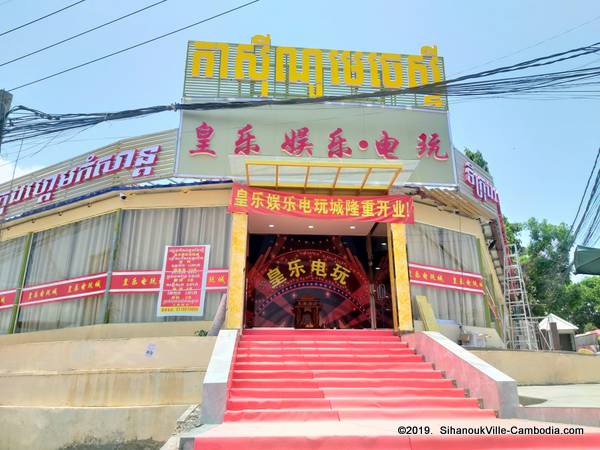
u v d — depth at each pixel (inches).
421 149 530.3
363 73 550.0
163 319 466.6
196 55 534.6
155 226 501.7
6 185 594.6
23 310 530.3
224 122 514.6
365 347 392.8
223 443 205.9
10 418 365.7
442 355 340.8
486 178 615.2
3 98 353.7
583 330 1457.9
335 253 610.5
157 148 512.4
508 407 265.0
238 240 437.1
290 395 294.0
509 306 629.6
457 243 563.2
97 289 486.9
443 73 561.9
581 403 267.7
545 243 996.6
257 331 417.4
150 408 350.3
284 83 533.6
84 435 347.9
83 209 531.8
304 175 444.8
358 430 223.9
